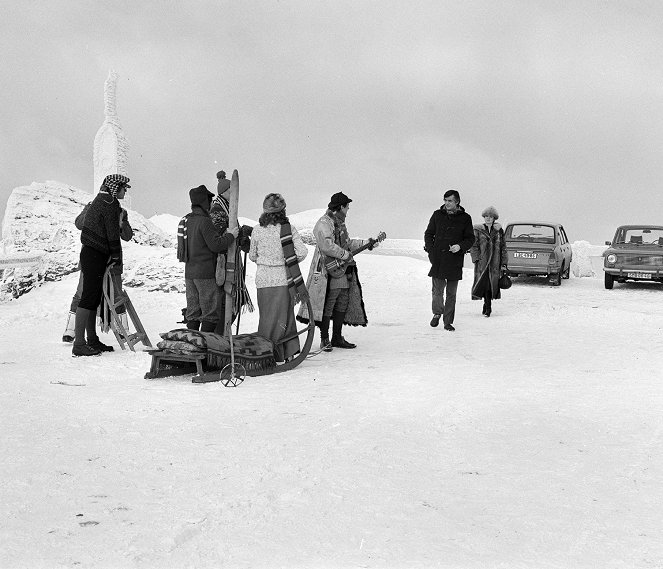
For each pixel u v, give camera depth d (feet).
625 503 13.79
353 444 17.37
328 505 13.50
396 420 19.79
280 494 14.01
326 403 21.83
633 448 17.33
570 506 13.62
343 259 31.35
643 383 25.12
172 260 60.64
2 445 16.93
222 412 20.58
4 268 57.11
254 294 54.49
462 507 13.51
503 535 12.27
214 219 33.76
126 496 13.82
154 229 80.12
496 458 16.44
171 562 11.14
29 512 13.00
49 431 18.21
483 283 46.19
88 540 11.83
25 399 21.81
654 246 72.18
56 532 12.13
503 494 14.21
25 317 44.14
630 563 11.25
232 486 14.39
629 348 33.35
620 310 49.55
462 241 39.27
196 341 25.03
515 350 32.65
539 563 11.23
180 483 14.55
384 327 40.91
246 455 16.40
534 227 77.87
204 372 26.32
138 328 31.53
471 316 46.91
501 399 22.47
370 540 12.00
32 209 69.15
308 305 28.27
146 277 58.75
